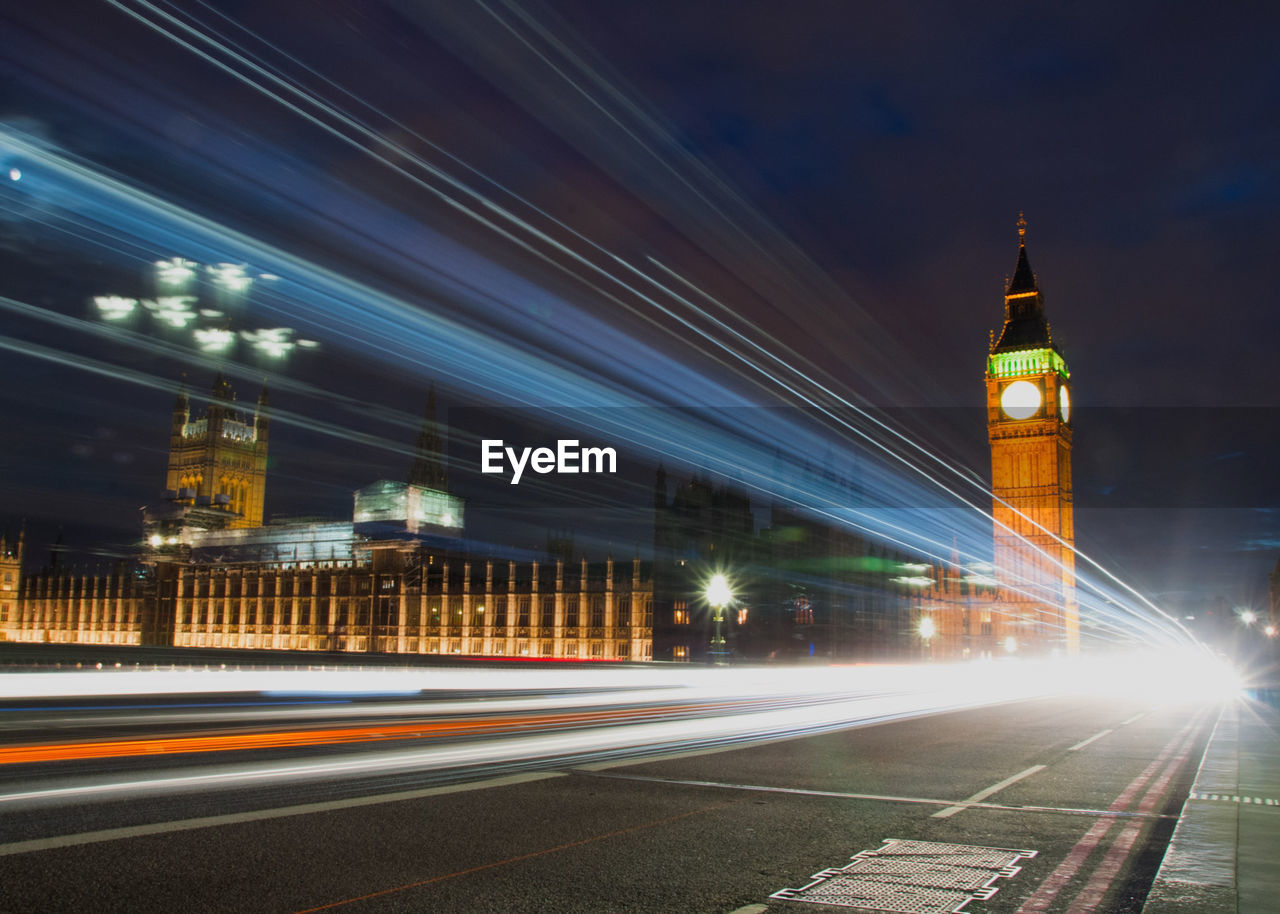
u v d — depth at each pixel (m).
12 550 192.62
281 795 12.08
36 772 13.75
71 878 7.90
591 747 18.02
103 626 173.25
